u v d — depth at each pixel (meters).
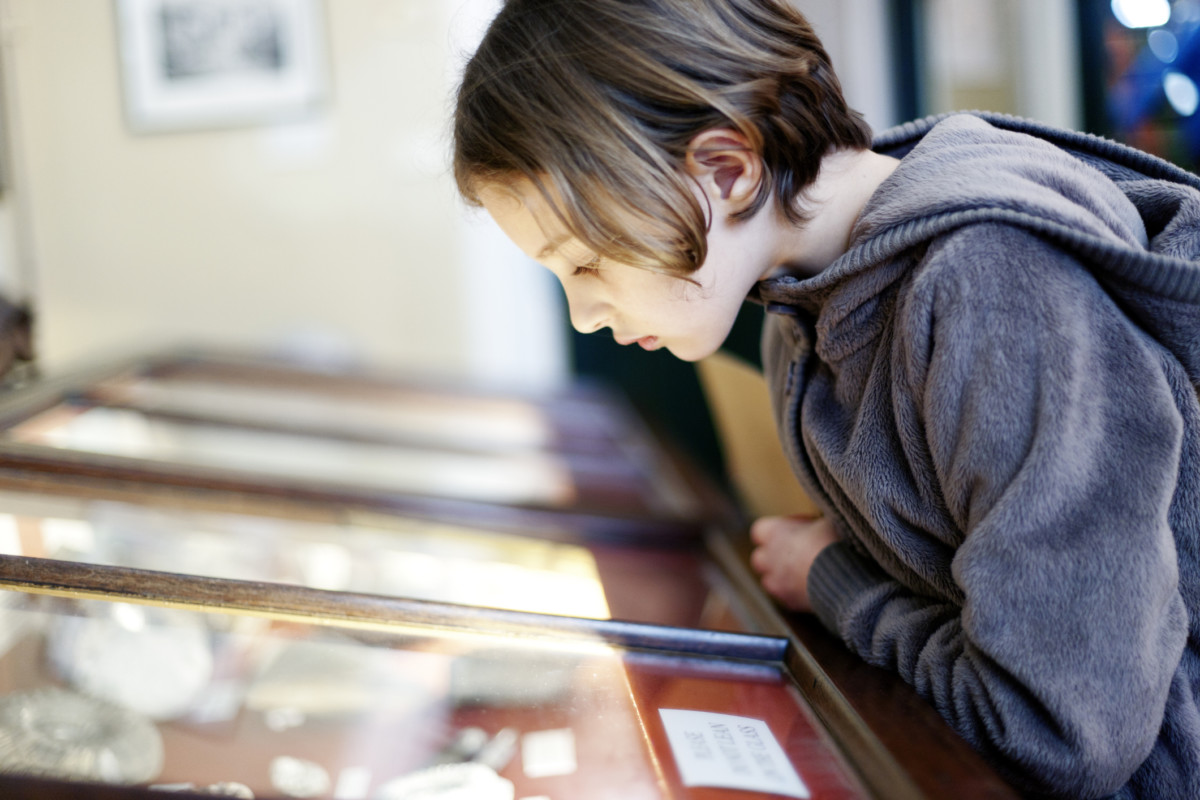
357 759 0.55
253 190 2.95
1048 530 0.54
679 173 0.61
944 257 0.59
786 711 0.59
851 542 0.77
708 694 0.60
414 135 2.96
